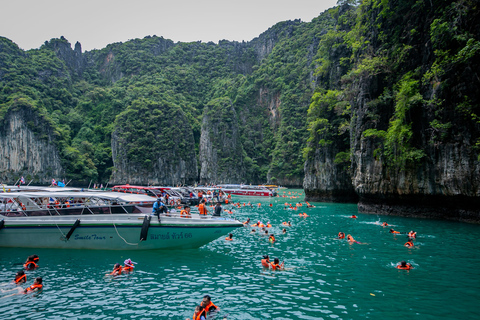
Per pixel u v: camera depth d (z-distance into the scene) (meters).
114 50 195.62
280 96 152.88
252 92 165.88
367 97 33.50
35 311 9.07
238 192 76.62
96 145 132.50
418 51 29.28
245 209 40.59
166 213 16.23
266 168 144.38
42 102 128.38
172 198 37.22
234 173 131.50
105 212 16.33
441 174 25.81
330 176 47.50
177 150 124.69
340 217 31.23
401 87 28.69
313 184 50.12
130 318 8.59
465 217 25.88
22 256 15.01
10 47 141.25
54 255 15.12
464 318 8.55
